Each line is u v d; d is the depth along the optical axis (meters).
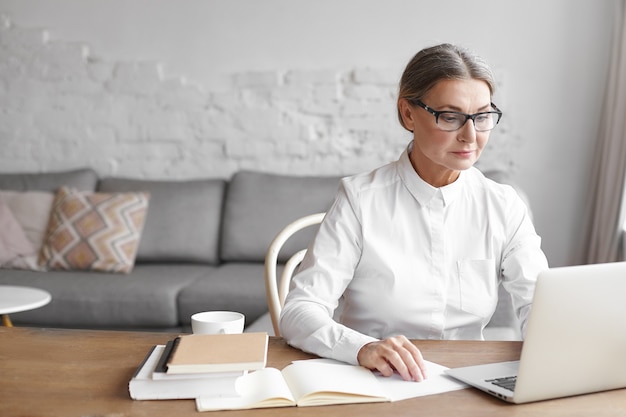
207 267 3.97
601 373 1.20
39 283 3.58
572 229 4.03
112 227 3.89
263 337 1.29
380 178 1.69
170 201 4.08
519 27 3.98
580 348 1.16
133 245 3.90
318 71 4.19
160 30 4.31
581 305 1.14
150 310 3.47
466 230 1.67
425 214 1.65
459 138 1.47
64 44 4.39
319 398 1.17
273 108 4.25
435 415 1.12
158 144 4.36
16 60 4.43
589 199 3.91
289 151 4.25
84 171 4.30
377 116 4.16
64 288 3.53
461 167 1.50
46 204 4.11
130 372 1.32
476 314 1.66
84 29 4.37
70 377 1.29
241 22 4.24
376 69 4.13
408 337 1.66
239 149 4.29
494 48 4.01
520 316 1.66
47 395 1.21
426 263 1.64
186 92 4.31
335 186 3.98
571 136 3.98
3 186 4.24
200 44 4.28
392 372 1.29
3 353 1.43
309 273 1.59
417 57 1.54
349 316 1.70
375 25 4.12
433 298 1.64
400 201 1.66
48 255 3.90
